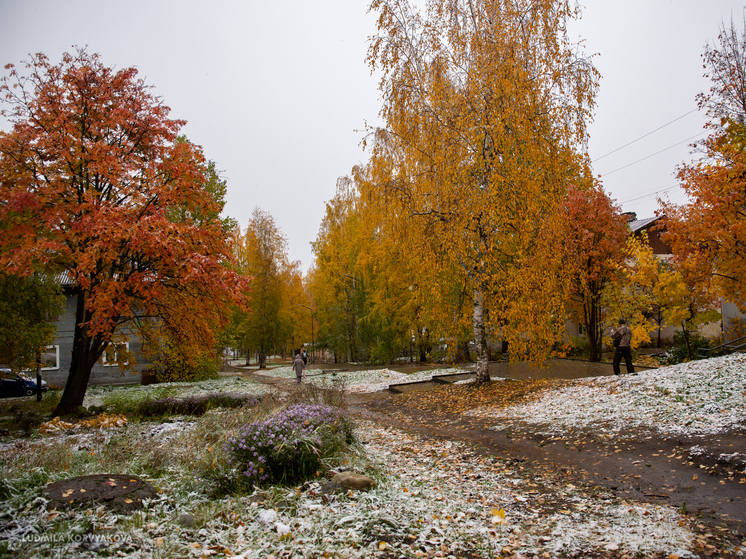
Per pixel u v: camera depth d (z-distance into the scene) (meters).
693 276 13.38
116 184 11.68
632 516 4.44
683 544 3.73
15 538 3.13
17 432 9.16
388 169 14.95
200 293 12.83
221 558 3.25
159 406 11.57
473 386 13.97
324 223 37.84
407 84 13.38
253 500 4.58
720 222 12.04
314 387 12.05
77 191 11.99
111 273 12.42
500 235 12.89
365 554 3.37
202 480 5.09
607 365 18.17
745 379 8.62
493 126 11.75
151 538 3.46
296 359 22.62
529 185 11.71
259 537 3.65
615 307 19.19
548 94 12.29
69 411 11.96
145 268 12.66
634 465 6.09
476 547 3.66
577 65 12.27
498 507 4.85
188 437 7.26
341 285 34.16
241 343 38.62
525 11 12.30
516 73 11.72
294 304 47.91
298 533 3.73
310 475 5.46
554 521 4.40
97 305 10.67
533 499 5.14
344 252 34.03
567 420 8.80
